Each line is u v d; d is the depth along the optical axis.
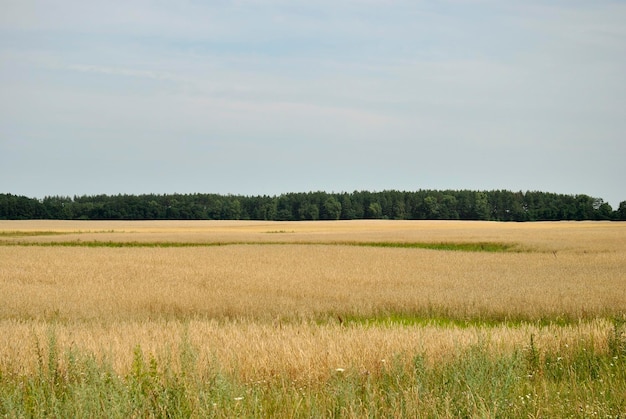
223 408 6.13
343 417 6.11
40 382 7.28
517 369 7.71
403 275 27.89
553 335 10.72
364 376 7.94
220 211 165.25
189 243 60.34
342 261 36.44
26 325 13.20
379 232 77.94
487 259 38.00
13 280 26.11
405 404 6.36
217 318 17.20
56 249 47.00
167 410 6.12
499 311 17.83
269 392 7.30
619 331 10.05
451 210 168.00
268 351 9.32
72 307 18.50
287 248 49.19
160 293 21.25
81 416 5.94
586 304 18.06
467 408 6.17
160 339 10.64
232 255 41.28
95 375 6.78
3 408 6.22
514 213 170.75
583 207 165.75
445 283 24.80
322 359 8.70
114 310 18.08
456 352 8.62
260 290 22.52
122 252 43.94
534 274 28.67
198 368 7.75
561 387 7.40
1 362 8.93
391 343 9.60
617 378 8.02
